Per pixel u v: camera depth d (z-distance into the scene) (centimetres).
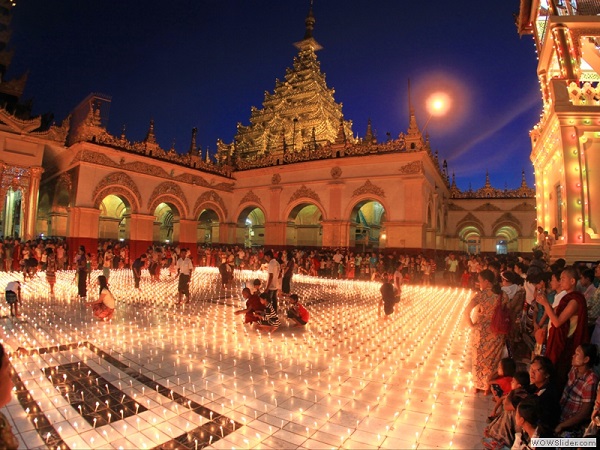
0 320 1039
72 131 2859
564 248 1096
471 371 716
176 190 2873
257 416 522
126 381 636
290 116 3931
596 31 1174
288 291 1438
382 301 1247
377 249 3331
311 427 494
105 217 2988
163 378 653
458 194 3791
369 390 622
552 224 1402
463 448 445
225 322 1094
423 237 2455
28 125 2423
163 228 3816
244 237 3425
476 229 3838
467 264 2366
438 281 2589
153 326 1023
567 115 1123
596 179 1097
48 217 2845
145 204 2678
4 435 214
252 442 454
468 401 581
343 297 1647
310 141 3591
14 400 557
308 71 3978
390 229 2483
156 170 2744
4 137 2358
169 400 566
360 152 2647
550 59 1409
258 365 732
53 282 1470
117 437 461
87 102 2784
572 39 1184
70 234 2339
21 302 1273
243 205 3222
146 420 504
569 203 1103
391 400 583
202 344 862
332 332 1002
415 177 2416
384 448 444
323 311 1309
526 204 3559
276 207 3003
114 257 2242
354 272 2438
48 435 439
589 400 382
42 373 662
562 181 1138
